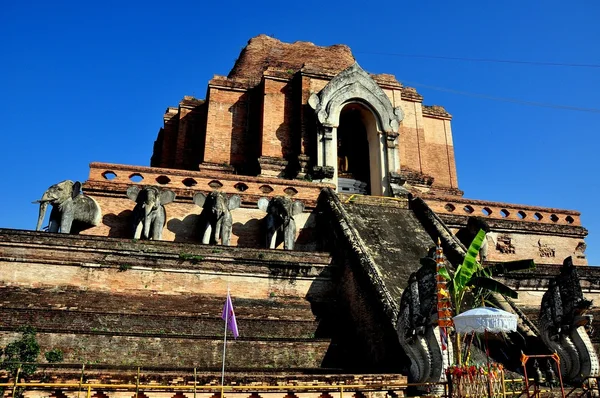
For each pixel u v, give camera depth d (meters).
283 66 30.33
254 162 25.41
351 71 25.81
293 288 14.91
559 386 11.42
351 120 27.91
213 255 14.43
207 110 26.36
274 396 9.66
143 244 14.07
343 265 15.12
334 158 24.11
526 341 12.77
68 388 9.02
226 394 9.46
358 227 17.72
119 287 13.56
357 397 9.96
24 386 8.77
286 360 11.72
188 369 9.87
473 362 10.67
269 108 25.72
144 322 11.93
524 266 11.84
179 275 14.12
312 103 24.69
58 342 10.63
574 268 12.29
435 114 30.30
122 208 18.80
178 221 19.09
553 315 12.23
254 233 19.52
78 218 17.44
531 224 22.80
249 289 14.54
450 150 29.94
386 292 12.53
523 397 10.38
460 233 21.58
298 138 24.92
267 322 12.82
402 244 16.95
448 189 28.44
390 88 28.05
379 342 11.98
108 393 9.18
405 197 22.83
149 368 9.75
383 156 24.92
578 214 24.19
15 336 10.48
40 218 16.22
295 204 18.55
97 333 10.90
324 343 12.26
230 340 11.53
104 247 13.72
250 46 30.94
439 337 10.25
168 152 29.20
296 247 19.48
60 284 13.19
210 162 25.19
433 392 10.06
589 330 11.92
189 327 12.13
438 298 10.12
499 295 13.95
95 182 18.73
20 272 13.05
